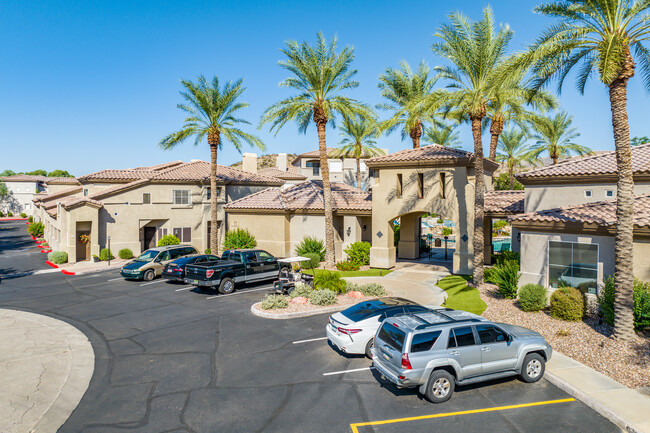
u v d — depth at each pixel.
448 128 37.91
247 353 11.61
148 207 31.52
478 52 18.94
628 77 11.79
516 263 19.16
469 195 22.70
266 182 37.91
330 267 25.02
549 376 9.78
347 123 27.06
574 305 13.40
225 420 8.02
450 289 19.33
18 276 24.75
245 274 20.11
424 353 8.61
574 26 12.92
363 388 9.41
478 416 8.12
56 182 53.88
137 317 15.43
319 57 23.97
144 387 9.52
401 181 25.39
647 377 9.52
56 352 11.84
